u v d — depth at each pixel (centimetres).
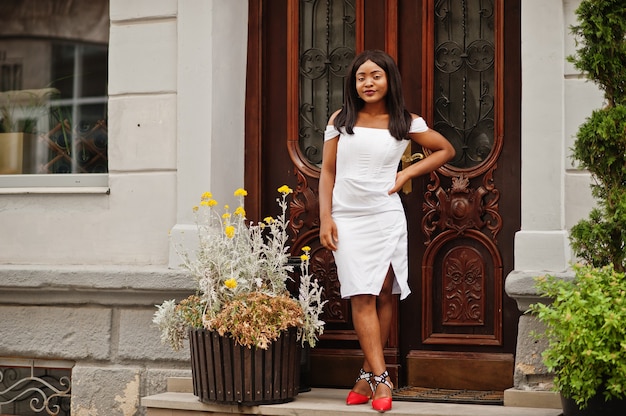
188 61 693
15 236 735
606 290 525
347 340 689
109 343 702
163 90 706
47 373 734
